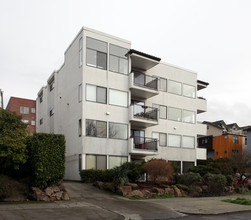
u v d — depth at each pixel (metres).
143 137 23.16
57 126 26.50
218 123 71.06
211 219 10.95
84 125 20.11
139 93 24.02
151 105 25.75
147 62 24.19
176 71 27.98
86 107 20.39
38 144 12.92
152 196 15.95
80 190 15.95
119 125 21.81
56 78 27.67
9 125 13.02
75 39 22.67
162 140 25.83
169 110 26.80
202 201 15.48
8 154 12.03
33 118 52.72
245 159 26.05
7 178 12.62
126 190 15.53
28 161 13.46
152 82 24.41
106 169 19.72
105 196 14.85
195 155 27.70
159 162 18.08
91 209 11.28
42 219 9.07
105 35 22.05
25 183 13.05
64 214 10.03
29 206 10.91
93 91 20.91
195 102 28.94
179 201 14.97
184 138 27.30
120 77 22.36
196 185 19.47
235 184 22.81
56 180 13.28
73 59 22.91
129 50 22.62
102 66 21.59
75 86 21.95
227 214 12.36
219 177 19.91
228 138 57.03
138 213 11.23
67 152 22.64
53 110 28.00
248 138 53.91
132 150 21.56
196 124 28.48
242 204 15.19
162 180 18.45
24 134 13.23
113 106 21.67
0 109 13.43
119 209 11.73
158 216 11.02
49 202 12.15
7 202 11.57
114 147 21.23
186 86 28.53
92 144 20.25
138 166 18.50
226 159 27.06
